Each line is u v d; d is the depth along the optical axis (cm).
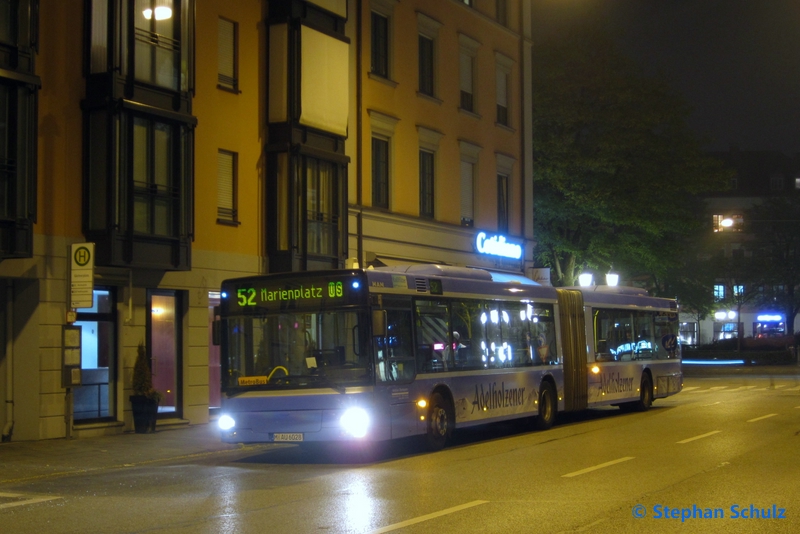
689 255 6781
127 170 1959
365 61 2870
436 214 3216
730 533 900
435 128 3203
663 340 2745
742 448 1596
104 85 1948
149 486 1285
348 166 2755
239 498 1149
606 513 1005
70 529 962
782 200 8338
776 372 5178
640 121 4225
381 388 1524
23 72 1788
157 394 2041
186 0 2116
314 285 1543
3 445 1788
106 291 2041
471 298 1841
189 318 2203
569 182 4319
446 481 1259
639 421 2200
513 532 906
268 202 2444
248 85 2406
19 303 1873
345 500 1111
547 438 1845
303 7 2509
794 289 8244
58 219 1903
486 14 3544
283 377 1531
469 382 1786
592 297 2353
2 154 1755
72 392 1903
